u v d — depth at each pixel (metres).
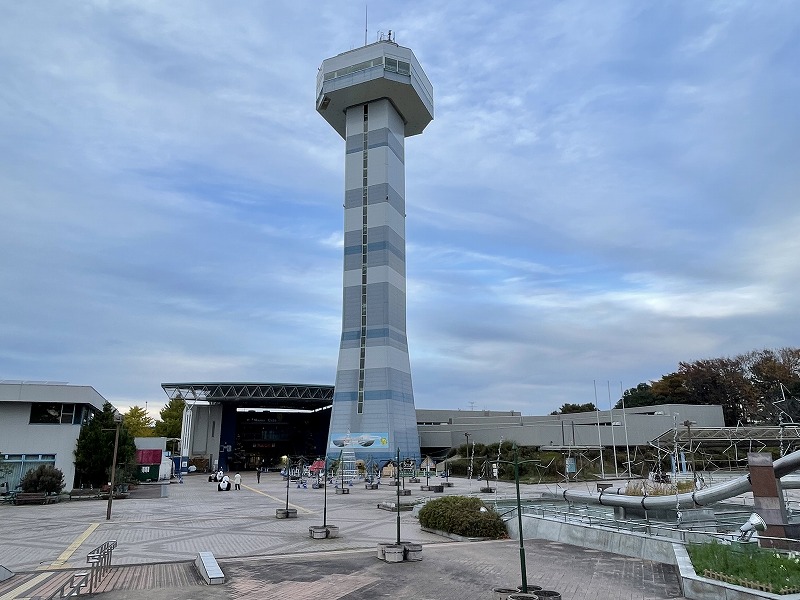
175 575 16.03
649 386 114.75
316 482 57.44
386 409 81.50
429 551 19.61
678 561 14.91
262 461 111.00
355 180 92.94
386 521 28.80
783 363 94.00
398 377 86.06
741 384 94.06
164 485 56.03
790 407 83.50
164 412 128.75
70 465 44.12
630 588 14.13
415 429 88.19
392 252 90.12
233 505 37.41
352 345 86.62
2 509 34.31
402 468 66.12
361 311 87.62
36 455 43.28
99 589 14.28
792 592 11.46
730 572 13.10
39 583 15.20
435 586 14.38
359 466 73.88
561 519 23.28
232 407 108.69
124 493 44.31
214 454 104.62
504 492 48.12
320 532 22.78
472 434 89.94
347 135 95.38
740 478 20.80
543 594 11.69
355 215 91.50
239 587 14.33
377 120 93.88
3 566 16.09
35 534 24.19
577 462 67.19
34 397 43.44
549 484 58.38
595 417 84.62
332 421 83.75
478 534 23.09
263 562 17.73
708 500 21.62
